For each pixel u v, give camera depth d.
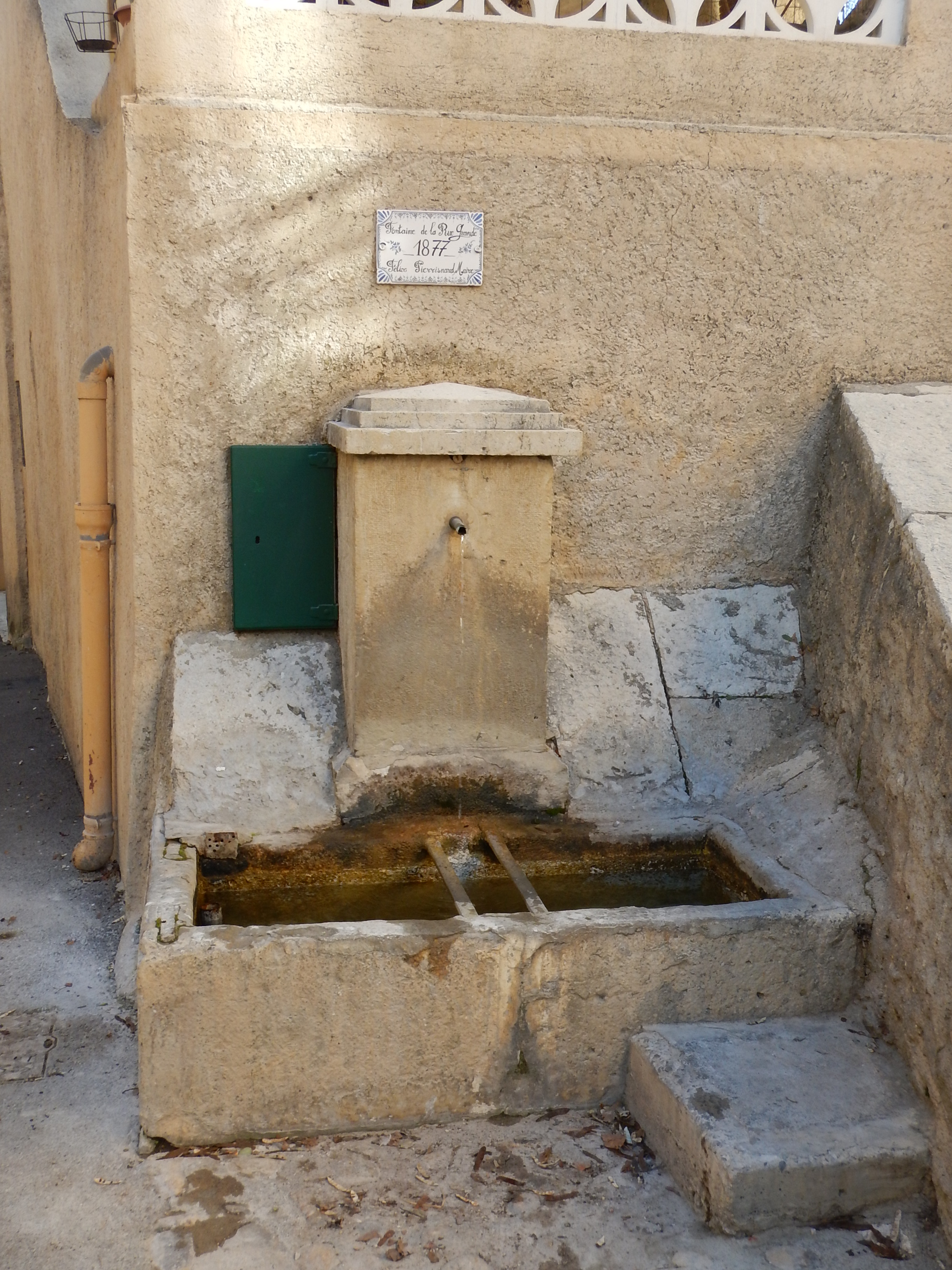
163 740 3.92
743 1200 2.80
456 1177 2.99
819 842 3.65
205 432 4.01
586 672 4.22
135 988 3.75
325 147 3.92
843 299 4.42
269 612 4.11
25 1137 3.10
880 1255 2.79
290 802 3.75
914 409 4.26
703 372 4.36
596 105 4.14
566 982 3.18
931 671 3.30
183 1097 3.04
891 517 3.77
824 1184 2.84
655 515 4.42
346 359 4.08
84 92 5.25
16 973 3.92
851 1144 2.88
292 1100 3.10
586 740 4.09
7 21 6.99
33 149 6.27
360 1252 2.74
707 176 4.21
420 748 3.88
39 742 6.41
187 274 3.89
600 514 4.38
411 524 3.75
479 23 4.00
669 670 4.29
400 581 3.77
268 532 4.06
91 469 4.43
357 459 3.66
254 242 3.92
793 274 4.36
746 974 3.31
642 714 4.18
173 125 3.79
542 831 3.84
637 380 4.31
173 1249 2.73
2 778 5.88
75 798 5.59
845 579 4.11
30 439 7.53
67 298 5.39
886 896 3.35
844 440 4.27
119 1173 2.97
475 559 3.82
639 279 4.24
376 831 3.74
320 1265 2.69
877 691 3.68
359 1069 3.11
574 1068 3.25
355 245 4.01
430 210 4.04
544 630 3.93
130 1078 3.38
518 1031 3.18
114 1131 3.14
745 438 4.43
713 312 4.32
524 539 3.85
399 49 3.96
